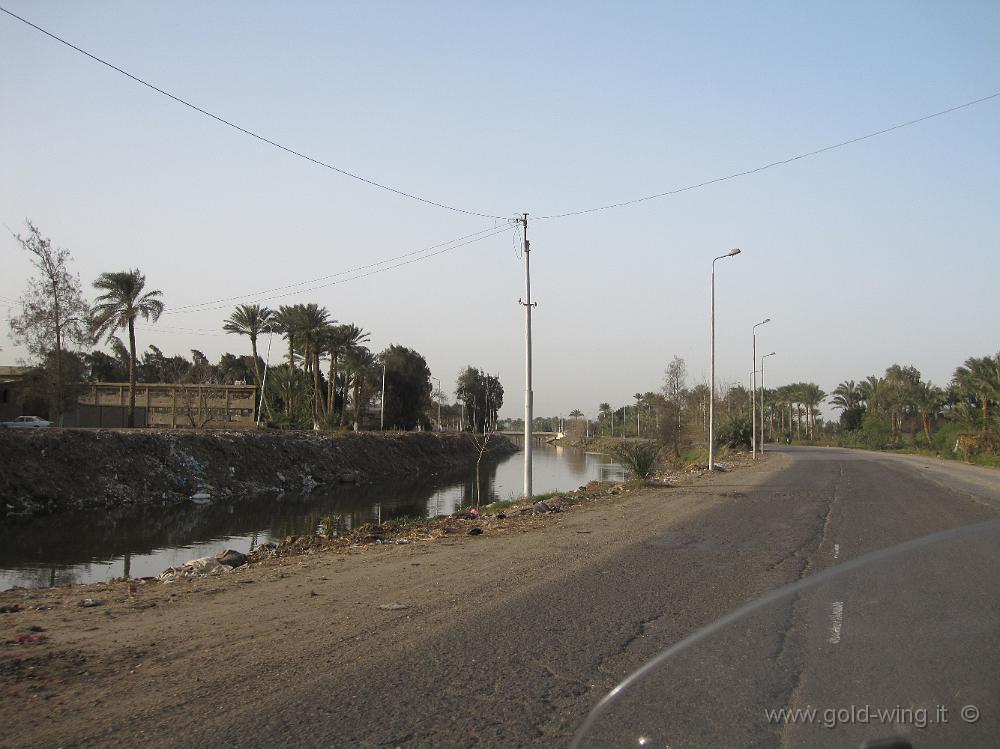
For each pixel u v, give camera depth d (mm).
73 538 22969
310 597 9305
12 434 30656
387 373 90125
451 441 81312
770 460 51438
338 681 5820
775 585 9234
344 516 30266
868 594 4281
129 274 49625
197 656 6652
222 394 66500
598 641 6797
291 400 64188
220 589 10086
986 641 3859
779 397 123000
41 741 4762
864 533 14148
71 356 41312
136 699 5516
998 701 3359
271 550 14555
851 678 3957
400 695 5477
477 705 5246
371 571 11242
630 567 10766
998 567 4145
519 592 9133
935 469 41062
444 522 18359
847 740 3475
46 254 40281
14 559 19266
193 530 25516
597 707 4328
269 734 4805
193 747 4633
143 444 36281
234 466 40750
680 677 4438
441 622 7691
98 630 7793
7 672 6211
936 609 4082
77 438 32938
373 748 4570
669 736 3824
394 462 60188
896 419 94000
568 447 136750
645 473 29641
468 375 122000
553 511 20188
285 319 62812
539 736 4680
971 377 60250
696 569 10508
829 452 71438
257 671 6141
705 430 61531
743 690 4250
